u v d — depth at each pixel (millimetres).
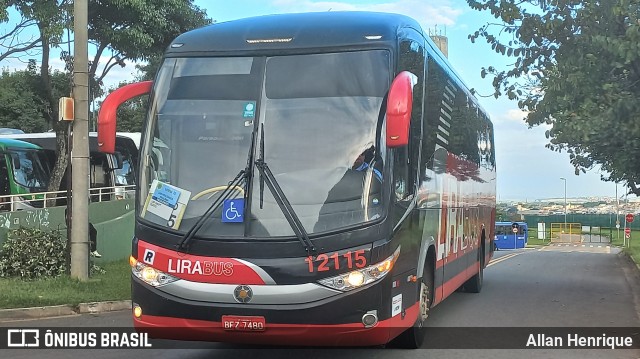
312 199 5488
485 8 11883
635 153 13914
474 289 13141
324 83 5805
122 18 17938
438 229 8133
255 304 5352
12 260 12234
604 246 55375
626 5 10039
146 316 5656
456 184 9609
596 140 12625
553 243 65312
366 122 5676
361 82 5781
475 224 11969
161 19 18000
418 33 7098
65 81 30062
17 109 34938
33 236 12734
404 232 6055
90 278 12062
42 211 15195
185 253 5547
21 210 14906
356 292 5320
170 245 5602
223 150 5766
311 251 5336
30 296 10273
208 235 5520
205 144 5828
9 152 17469
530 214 92125
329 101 5746
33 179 18188
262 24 6332
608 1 10469
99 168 19391
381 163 5625
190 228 5594
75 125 11797
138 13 17500
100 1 17062
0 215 14117
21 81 35625
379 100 5727
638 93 11297
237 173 5656
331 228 5402
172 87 6105
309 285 5309
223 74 6016
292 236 5383
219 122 5855
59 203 18047
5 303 9898
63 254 12570
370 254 5395
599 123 10984
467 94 10836
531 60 12484
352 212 5469
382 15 6500
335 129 5672
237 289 5379
